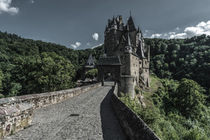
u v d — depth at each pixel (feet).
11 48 254.47
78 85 175.73
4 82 102.32
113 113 29.81
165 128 51.83
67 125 21.44
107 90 78.33
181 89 129.29
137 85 150.10
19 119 18.86
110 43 201.57
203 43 349.20
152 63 362.94
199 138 53.62
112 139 16.61
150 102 120.78
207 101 171.83
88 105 38.40
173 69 331.98
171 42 430.20
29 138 16.30
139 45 184.65
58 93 43.34
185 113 117.70
